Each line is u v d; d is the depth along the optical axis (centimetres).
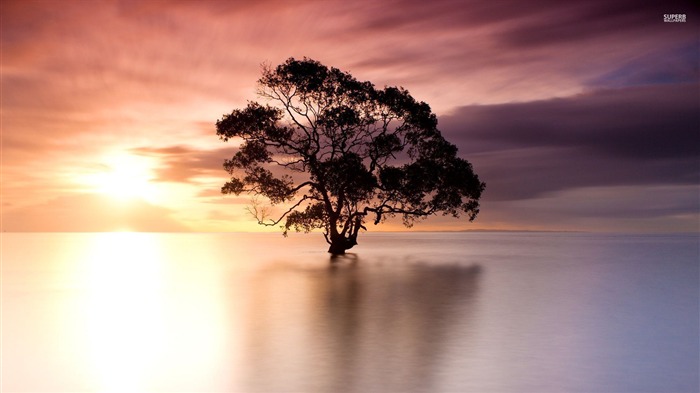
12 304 1992
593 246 9450
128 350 1266
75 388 1001
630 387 991
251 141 4466
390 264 3975
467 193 4738
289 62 4459
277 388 991
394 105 4556
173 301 2047
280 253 5994
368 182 4309
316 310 1831
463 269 3559
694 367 1118
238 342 1345
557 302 2038
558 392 966
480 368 1105
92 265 4162
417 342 1341
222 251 6956
